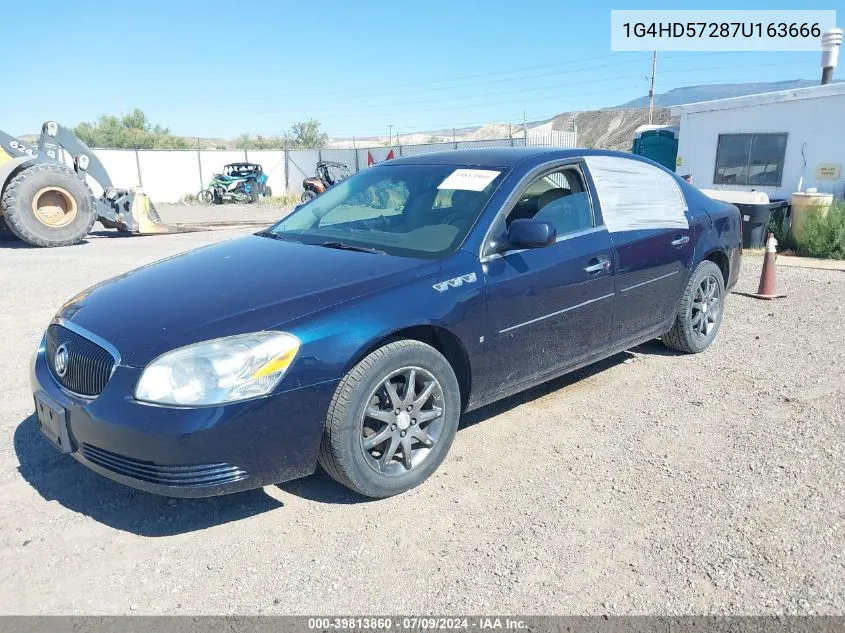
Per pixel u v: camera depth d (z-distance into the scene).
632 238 4.64
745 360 5.46
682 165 13.70
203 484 2.91
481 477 3.63
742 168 12.65
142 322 3.16
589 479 3.59
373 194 4.54
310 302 3.21
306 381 3.04
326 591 2.74
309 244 4.15
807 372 5.16
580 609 2.62
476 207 3.96
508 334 3.85
